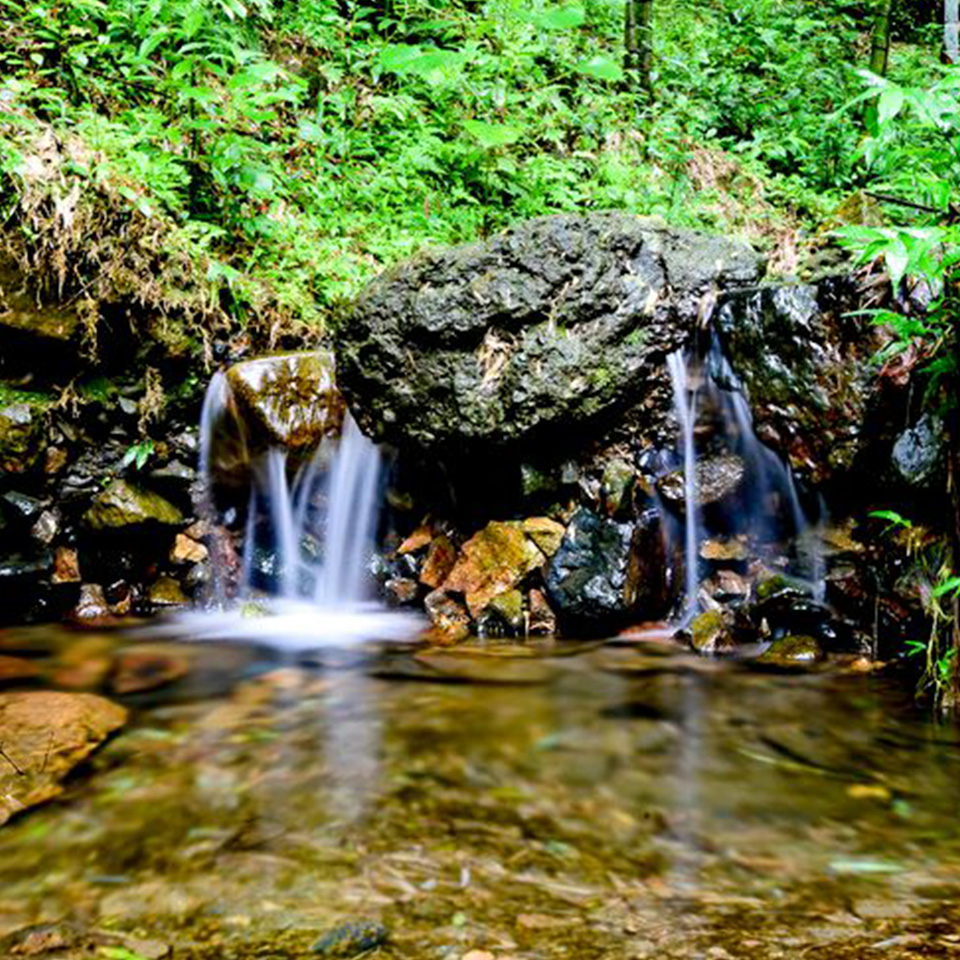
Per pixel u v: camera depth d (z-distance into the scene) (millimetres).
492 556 4316
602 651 3910
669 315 4277
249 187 5195
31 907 1809
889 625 3691
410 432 4379
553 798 2402
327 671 3643
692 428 4371
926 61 9664
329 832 2170
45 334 4289
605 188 6250
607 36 8719
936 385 3252
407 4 7082
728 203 6680
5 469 4207
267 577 4840
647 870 1969
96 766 2598
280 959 1596
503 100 6246
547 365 4160
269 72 4914
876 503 3807
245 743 2822
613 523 4180
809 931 1682
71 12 5258
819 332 3830
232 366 4625
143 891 1870
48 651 3863
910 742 2844
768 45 9008
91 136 4602
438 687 3430
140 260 4551
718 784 2504
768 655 3818
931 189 3088
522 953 1600
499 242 4312
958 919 1739
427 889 1872
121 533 4535
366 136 6316
